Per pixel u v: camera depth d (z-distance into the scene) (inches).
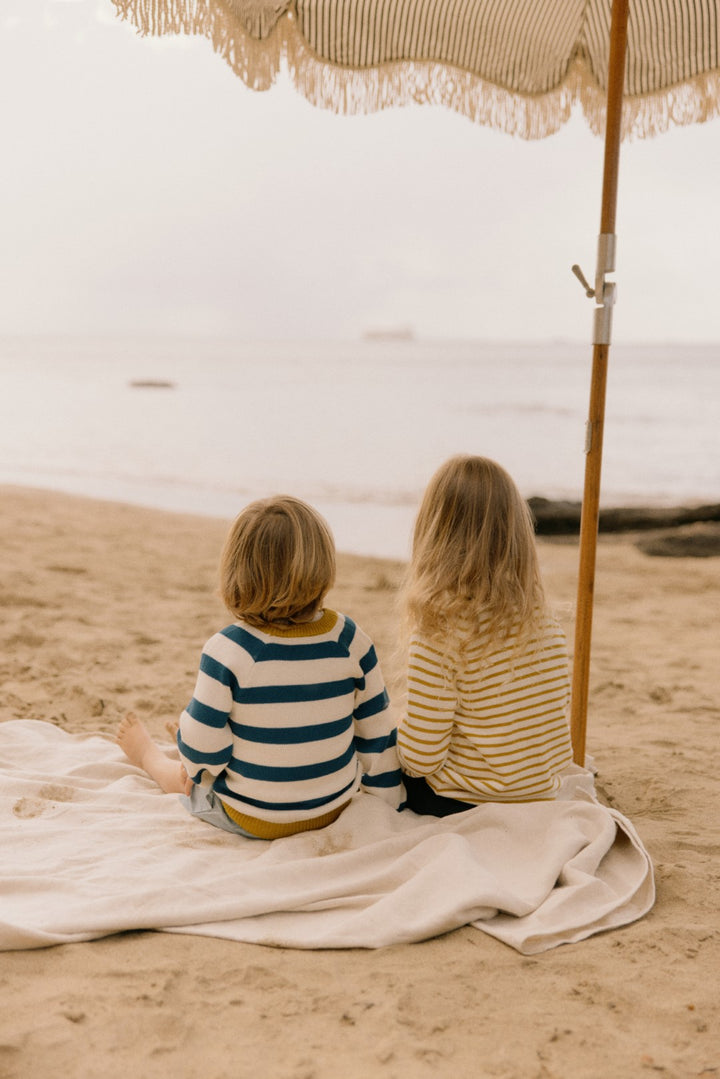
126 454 760.3
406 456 761.0
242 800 91.8
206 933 78.0
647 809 114.0
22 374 2461.9
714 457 759.1
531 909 81.7
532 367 2672.2
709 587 296.2
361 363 3127.5
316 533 87.9
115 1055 62.0
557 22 121.5
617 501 538.3
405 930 77.5
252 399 1466.5
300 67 105.6
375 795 97.3
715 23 122.4
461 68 117.3
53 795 104.2
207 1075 60.3
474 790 96.8
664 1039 65.3
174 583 266.2
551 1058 62.9
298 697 88.0
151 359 3668.8
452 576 90.6
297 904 81.4
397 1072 60.9
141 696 157.2
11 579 250.5
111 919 77.2
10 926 73.9
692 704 162.2
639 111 127.6
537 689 93.4
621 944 78.4
